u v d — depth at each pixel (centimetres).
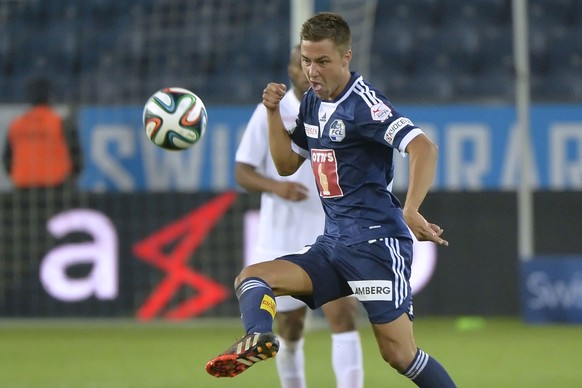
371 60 5844
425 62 5884
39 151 4741
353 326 2291
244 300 1759
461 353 3616
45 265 4728
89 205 4728
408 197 1745
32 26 5791
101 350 3722
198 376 3064
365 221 1881
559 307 4612
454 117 4791
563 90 5809
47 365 3325
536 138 4850
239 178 2466
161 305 4712
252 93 5575
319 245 1927
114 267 4709
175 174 4722
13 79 5584
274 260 1880
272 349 1623
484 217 4769
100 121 4756
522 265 4634
